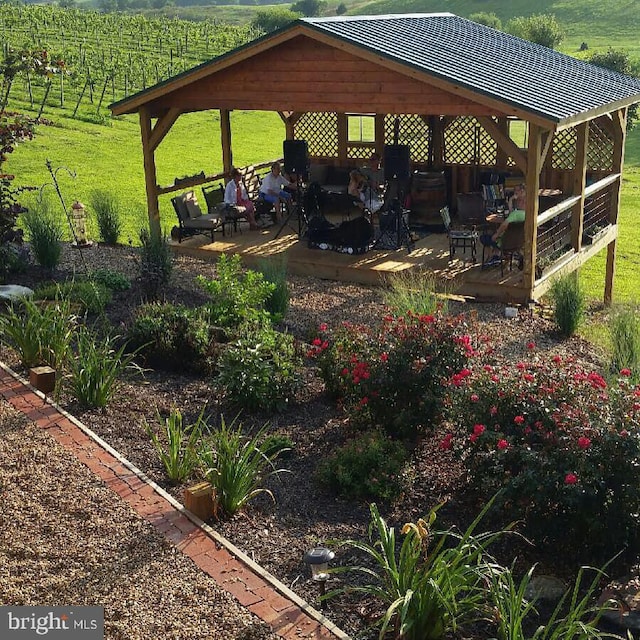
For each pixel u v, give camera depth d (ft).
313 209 43.60
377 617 15.28
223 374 24.95
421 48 40.22
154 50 155.84
